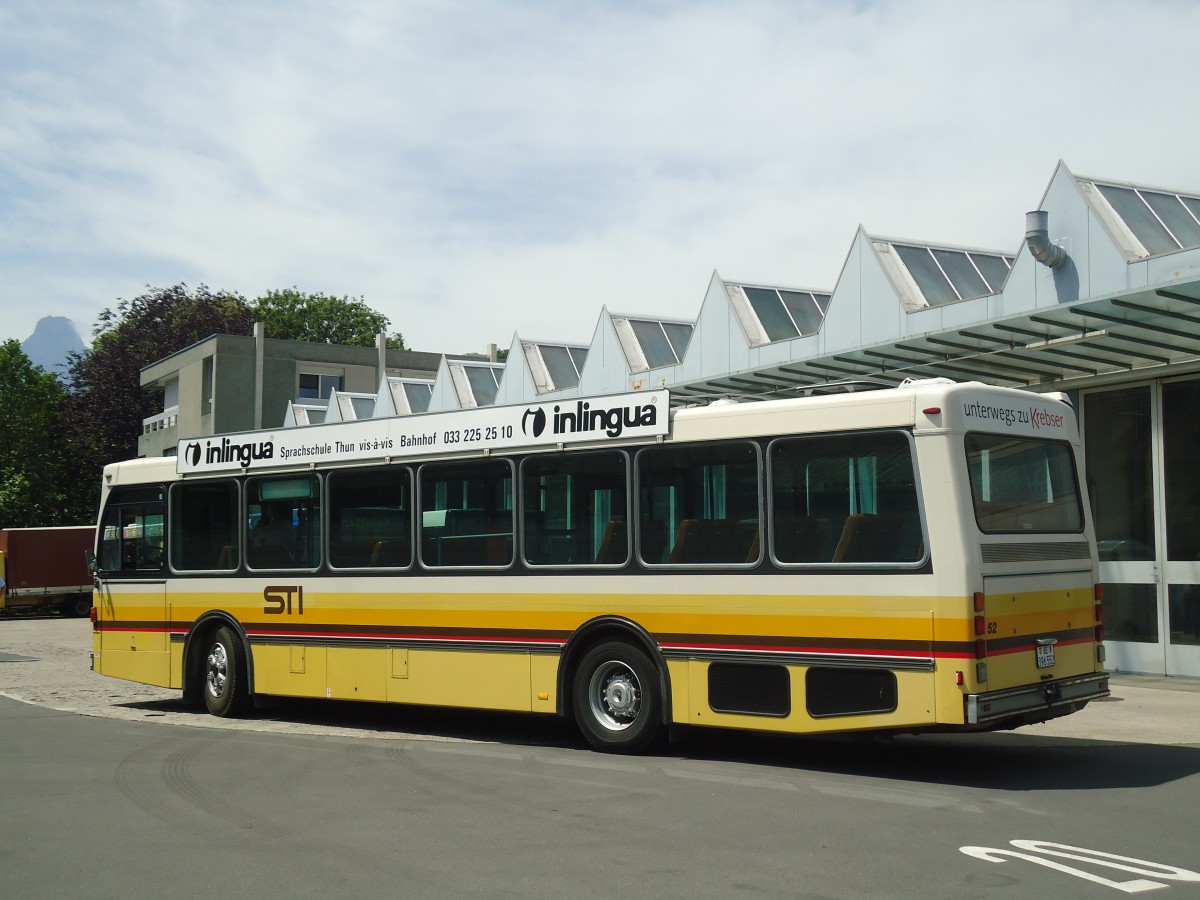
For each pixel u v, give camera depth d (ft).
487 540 38.45
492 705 37.81
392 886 20.77
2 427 192.54
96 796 29.89
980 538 29.71
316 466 43.52
